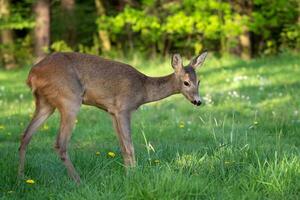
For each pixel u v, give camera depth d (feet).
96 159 32.83
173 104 56.49
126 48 104.32
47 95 31.30
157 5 99.35
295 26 99.19
